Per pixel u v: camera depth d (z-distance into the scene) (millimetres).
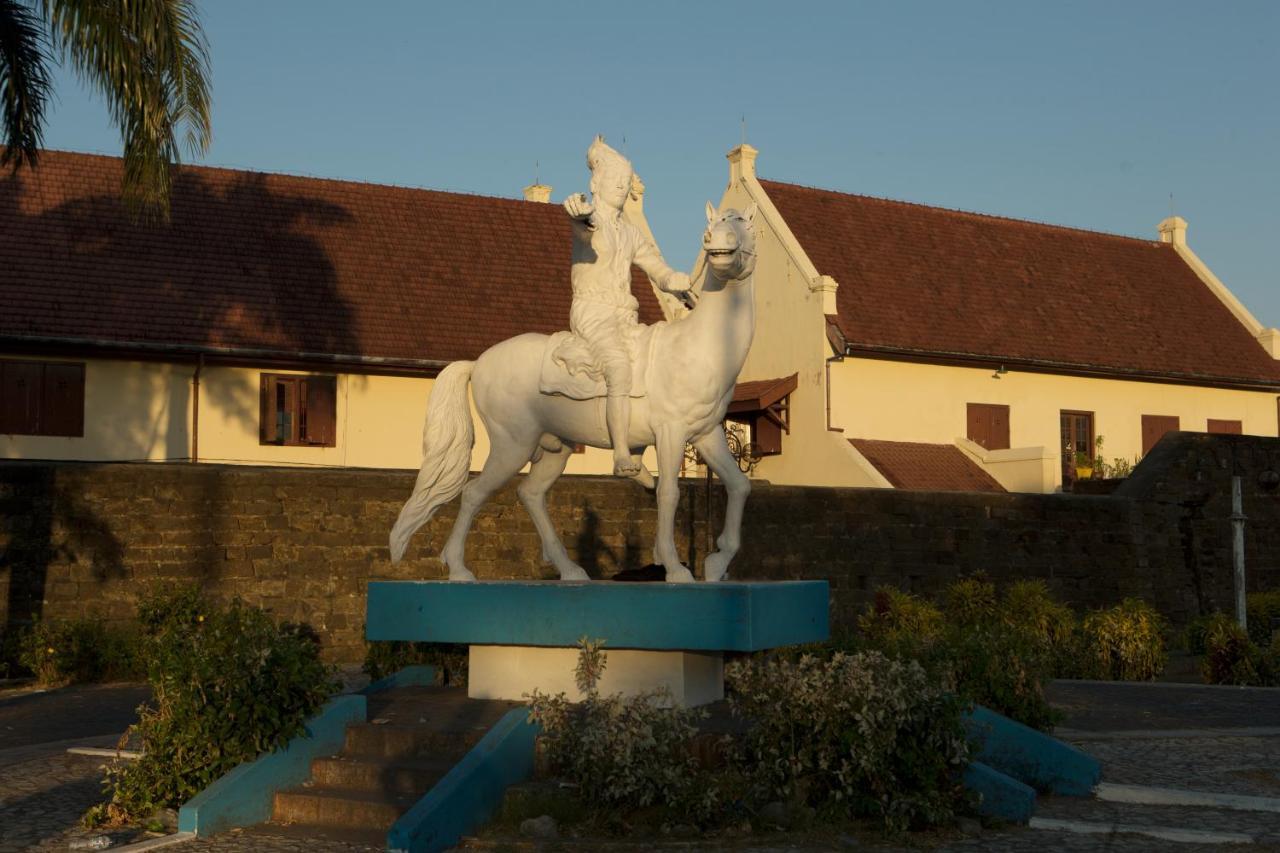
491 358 10039
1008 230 34062
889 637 12766
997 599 21562
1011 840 7734
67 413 22359
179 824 8039
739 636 8703
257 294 24656
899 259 31062
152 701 14383
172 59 13969
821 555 22000
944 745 8086
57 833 8078
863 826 7895
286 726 8695
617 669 9352
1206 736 11516
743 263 9203
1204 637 18141
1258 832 7887
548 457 10344
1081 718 12781
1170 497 24984
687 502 21156
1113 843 7641
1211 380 32219
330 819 8320
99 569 17203
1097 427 31203
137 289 23562
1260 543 25922
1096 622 17922
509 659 9828
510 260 28453
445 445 10000
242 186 27000
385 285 26328
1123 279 34312
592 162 9812
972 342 29422
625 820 7816
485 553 19719
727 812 7816
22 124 15438
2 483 16828
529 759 8398
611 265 9609
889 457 27844
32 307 22250
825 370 27922
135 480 17500
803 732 8008
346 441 24625
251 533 18109
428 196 29328
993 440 29812
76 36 13625
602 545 20672
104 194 25109
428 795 7590
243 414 23781
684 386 9266
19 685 16047
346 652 18484
